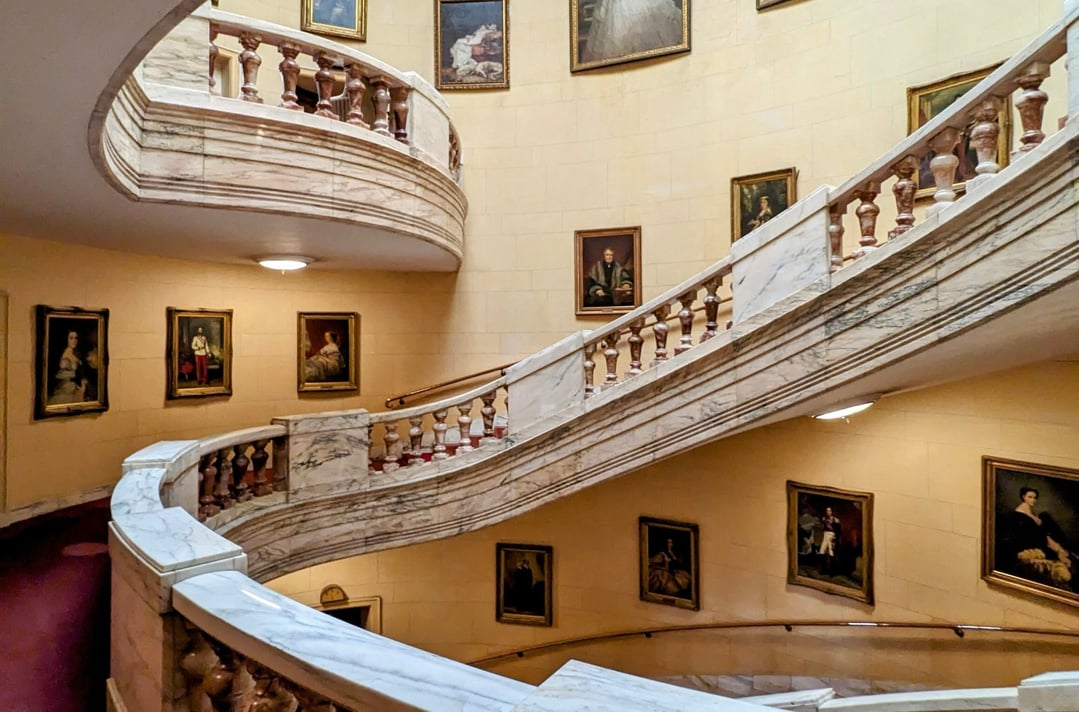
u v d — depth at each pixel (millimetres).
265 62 7133
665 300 4613
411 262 6918
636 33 7090
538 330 7480
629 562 7113
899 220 3760
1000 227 3270
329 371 7543
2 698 2547
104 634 3150
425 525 5289
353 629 1706
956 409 5312
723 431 4336
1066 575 4684
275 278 7293
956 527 5285
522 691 1330
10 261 5102
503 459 5137
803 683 6023
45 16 1853
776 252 4133
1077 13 2986
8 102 2439
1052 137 3061
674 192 6988
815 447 6094
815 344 3951
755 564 6402
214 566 2184
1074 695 1810
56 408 5395
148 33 1989
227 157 4066
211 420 6801
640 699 1245
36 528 4758
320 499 5051
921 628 5445
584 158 7340
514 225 7527
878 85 5879
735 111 6676
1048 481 4797
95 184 3465
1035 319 3488
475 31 7539
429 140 5453
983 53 5324
